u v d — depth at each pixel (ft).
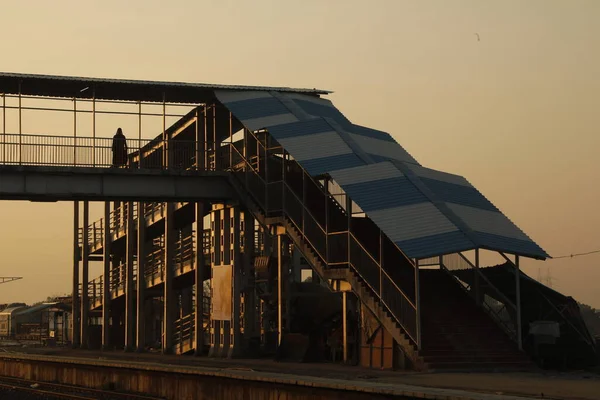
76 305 243.19
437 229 124.77
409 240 121.90
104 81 159.84
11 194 157.28
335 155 145.18
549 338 129.59
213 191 167.94
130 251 215.10
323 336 151.43
